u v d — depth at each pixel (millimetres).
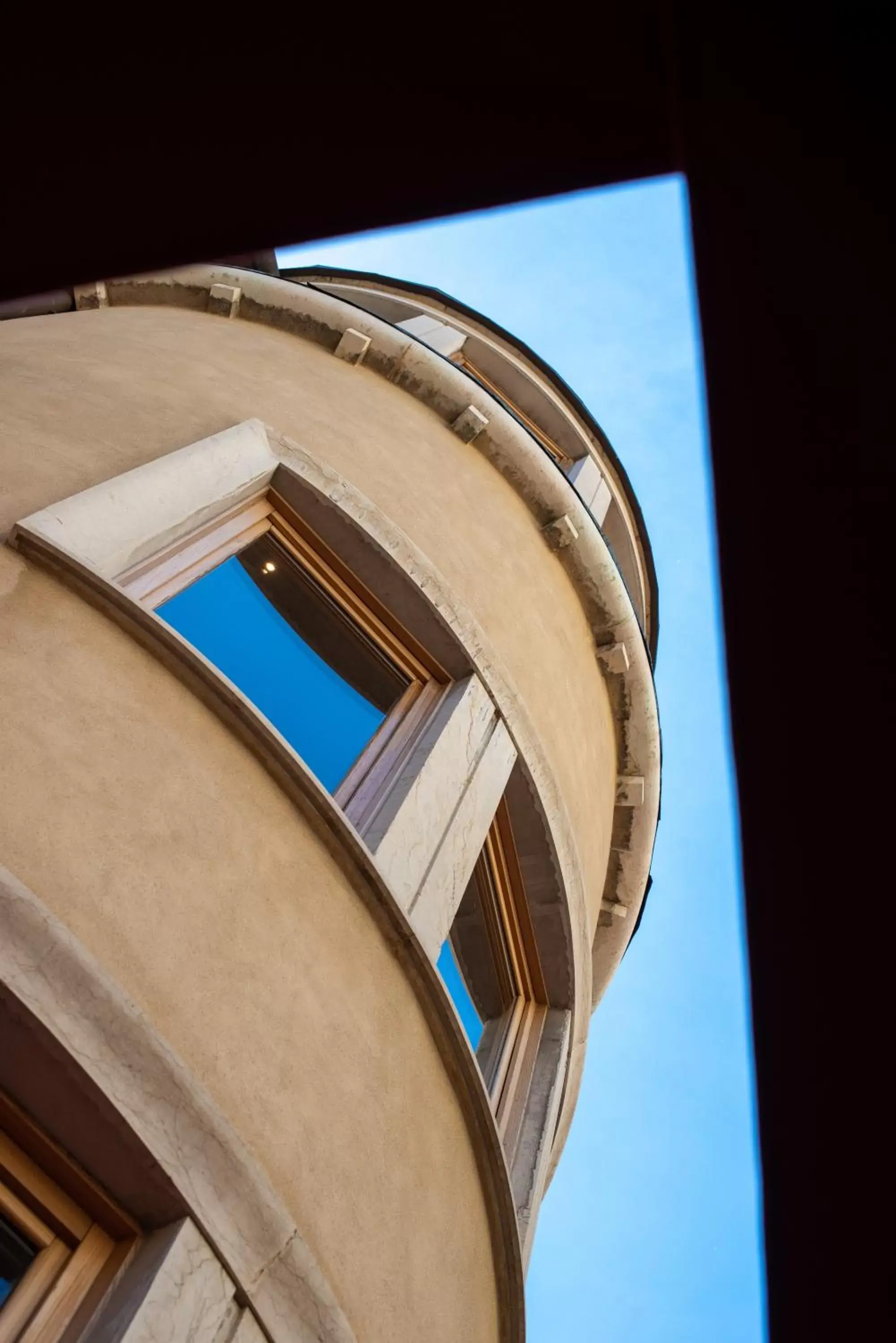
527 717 7043
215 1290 3068
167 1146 3115
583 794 8266
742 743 1236
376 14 998
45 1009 2990
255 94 1064
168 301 9484
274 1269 3273
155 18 1020
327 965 4242
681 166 1043
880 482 1075
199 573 5586
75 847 3510
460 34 1001
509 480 9641
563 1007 7520
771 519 1143
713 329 1101
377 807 5562
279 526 6453
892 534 1092
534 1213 6160
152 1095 3146
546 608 8781
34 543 4297
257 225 1166
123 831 3701
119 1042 3133
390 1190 4129
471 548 7918
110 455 5410
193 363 7332
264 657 5750
